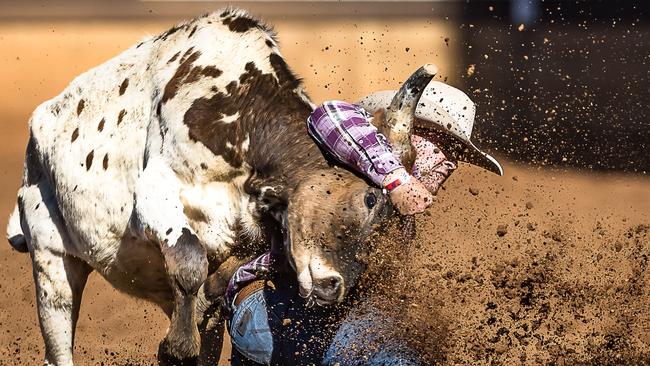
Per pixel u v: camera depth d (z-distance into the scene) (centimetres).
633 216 1927
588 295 1023
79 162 920
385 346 800
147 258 891
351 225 746
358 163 750
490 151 2498
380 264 767
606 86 2811
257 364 825
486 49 3253
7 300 1426
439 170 864
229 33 872
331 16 3938
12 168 2522
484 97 2912
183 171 827
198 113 831
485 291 1116
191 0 4072
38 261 972
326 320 802
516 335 962
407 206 730
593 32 3000
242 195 819
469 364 899
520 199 2031
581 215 1916
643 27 2941
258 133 812
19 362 1171
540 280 1023
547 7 3145
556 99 2844
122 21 4019
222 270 866
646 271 1248
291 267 777
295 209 762
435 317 852
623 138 2569
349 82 3312
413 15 3834
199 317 894
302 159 783
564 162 2431
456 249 1459
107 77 930
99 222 906
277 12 4000
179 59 872
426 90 900
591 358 948
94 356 1173
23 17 3991
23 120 3209
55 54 3738
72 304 977
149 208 818
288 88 838
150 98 882
